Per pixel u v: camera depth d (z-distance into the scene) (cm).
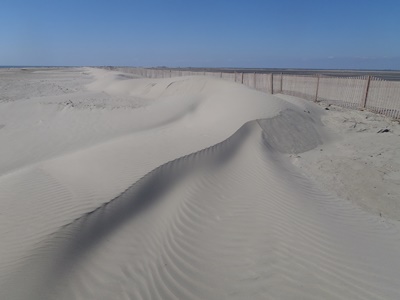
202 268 379
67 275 351
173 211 503
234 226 469
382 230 490
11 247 381
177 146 786
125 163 655
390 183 688
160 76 4172
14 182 584
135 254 400
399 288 345
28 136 1124
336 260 390
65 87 3061
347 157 884
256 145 878
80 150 855
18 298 307
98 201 487
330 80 1792
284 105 1321
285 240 431
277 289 342
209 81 1959
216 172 664
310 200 576
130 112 1477
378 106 1477
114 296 333
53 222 432
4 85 2988
